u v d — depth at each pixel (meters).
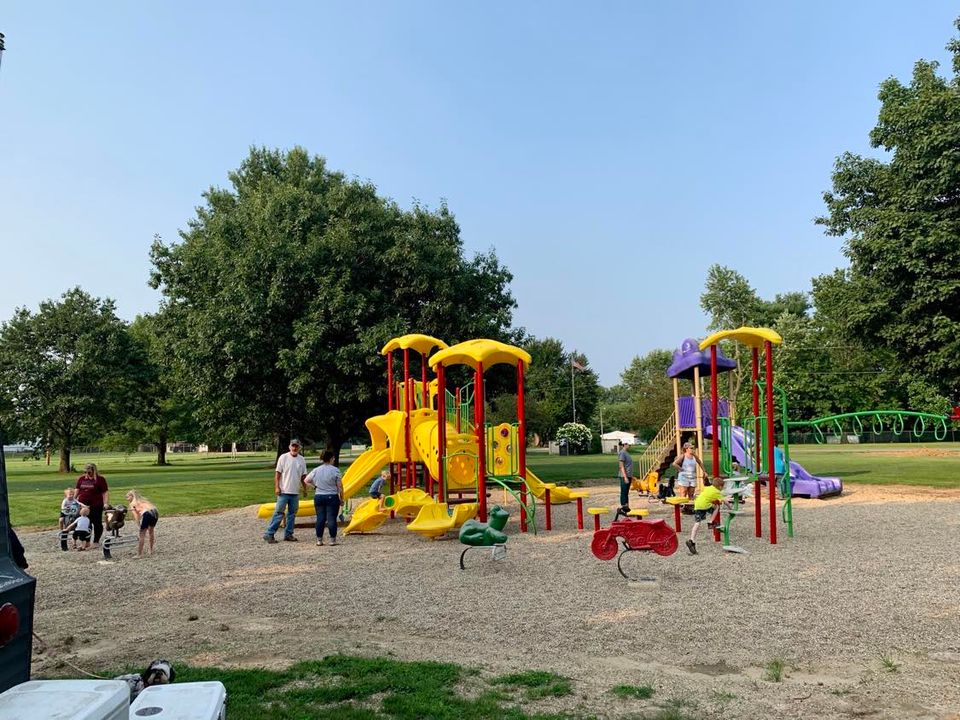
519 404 15.73
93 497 13.84
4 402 49.41
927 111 21.36
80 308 52.12
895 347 23.27
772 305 79.88
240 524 17.00
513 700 5.06
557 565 10.66
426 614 7.93
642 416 66.88
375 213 28.62
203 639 7.03
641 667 5.92
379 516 15.05
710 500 11.48
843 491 21.47
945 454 43.88
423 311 27.64
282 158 36.56
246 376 27.55
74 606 8.77
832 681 5.48
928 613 7.42
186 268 29.53
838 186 24.72
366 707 4.94
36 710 2.16
